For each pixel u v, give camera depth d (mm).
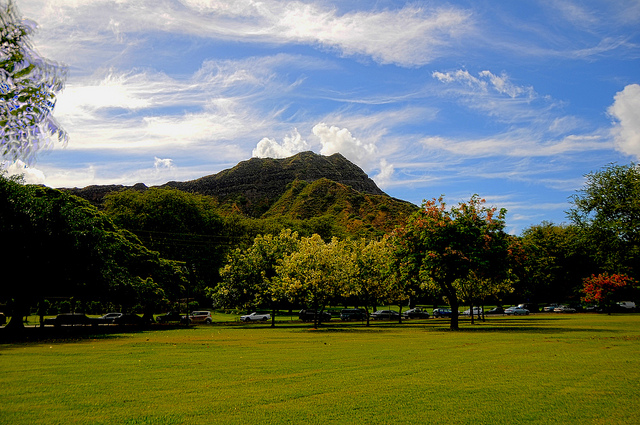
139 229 74312
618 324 38031
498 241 36969
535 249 39344
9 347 23422
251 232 96000
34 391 11477
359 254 47219
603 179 36688
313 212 172625
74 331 38375
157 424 8477
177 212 81125
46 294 39438
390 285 44500
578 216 38062
